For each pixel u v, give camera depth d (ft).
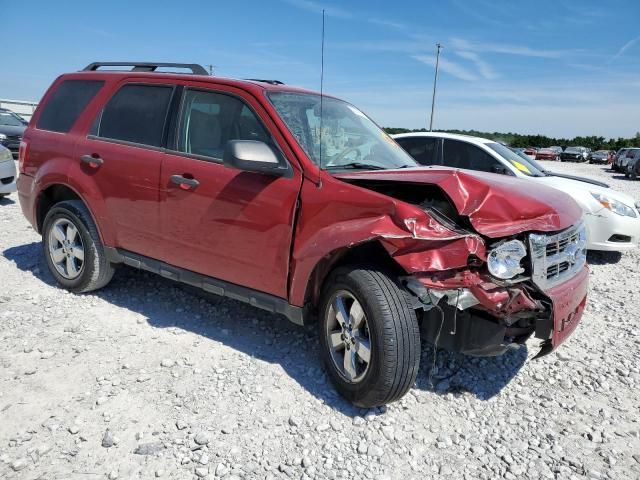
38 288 15.20
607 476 8.66
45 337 12.16
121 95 14.08
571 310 10.21
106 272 14.39
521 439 9.55
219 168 11.69
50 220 14.82
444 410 10.32
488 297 8.95
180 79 13.09
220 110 12.24
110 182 13.51
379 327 9.07
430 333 10.22
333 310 10.30
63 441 8.64
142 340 12.27
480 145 25.05
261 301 11.28
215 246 11.74
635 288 19.26
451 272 9.09
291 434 9.20
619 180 89.97
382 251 9.88
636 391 11.43
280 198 10.68
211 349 12.01
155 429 9.07
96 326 12.86
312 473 8.25
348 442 9.09
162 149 12.80
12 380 10.32
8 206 27.71
